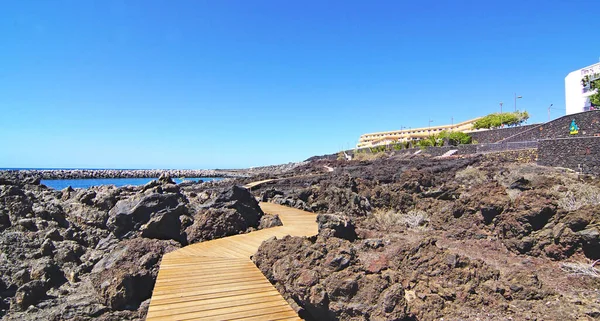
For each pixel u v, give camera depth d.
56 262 14.04
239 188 18.30
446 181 25.56
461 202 17.34
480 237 15.13
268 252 11.16
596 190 17.05
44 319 10.80
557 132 36.28
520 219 13.70
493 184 17.61
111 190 19.78
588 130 33.66
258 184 31.19
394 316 7.93
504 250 13.71
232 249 12.88
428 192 22.06
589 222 12.09
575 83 61.75
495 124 73.75
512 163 30.45
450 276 9.48
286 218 18.42
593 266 11.26
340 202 21.66
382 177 28.47
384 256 11.11
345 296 8.60
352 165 43.75
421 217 18.89
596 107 45.50
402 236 15.85
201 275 10.13
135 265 12.37
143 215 15.96
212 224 15.39
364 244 12.85
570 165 25.86
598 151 25.41
